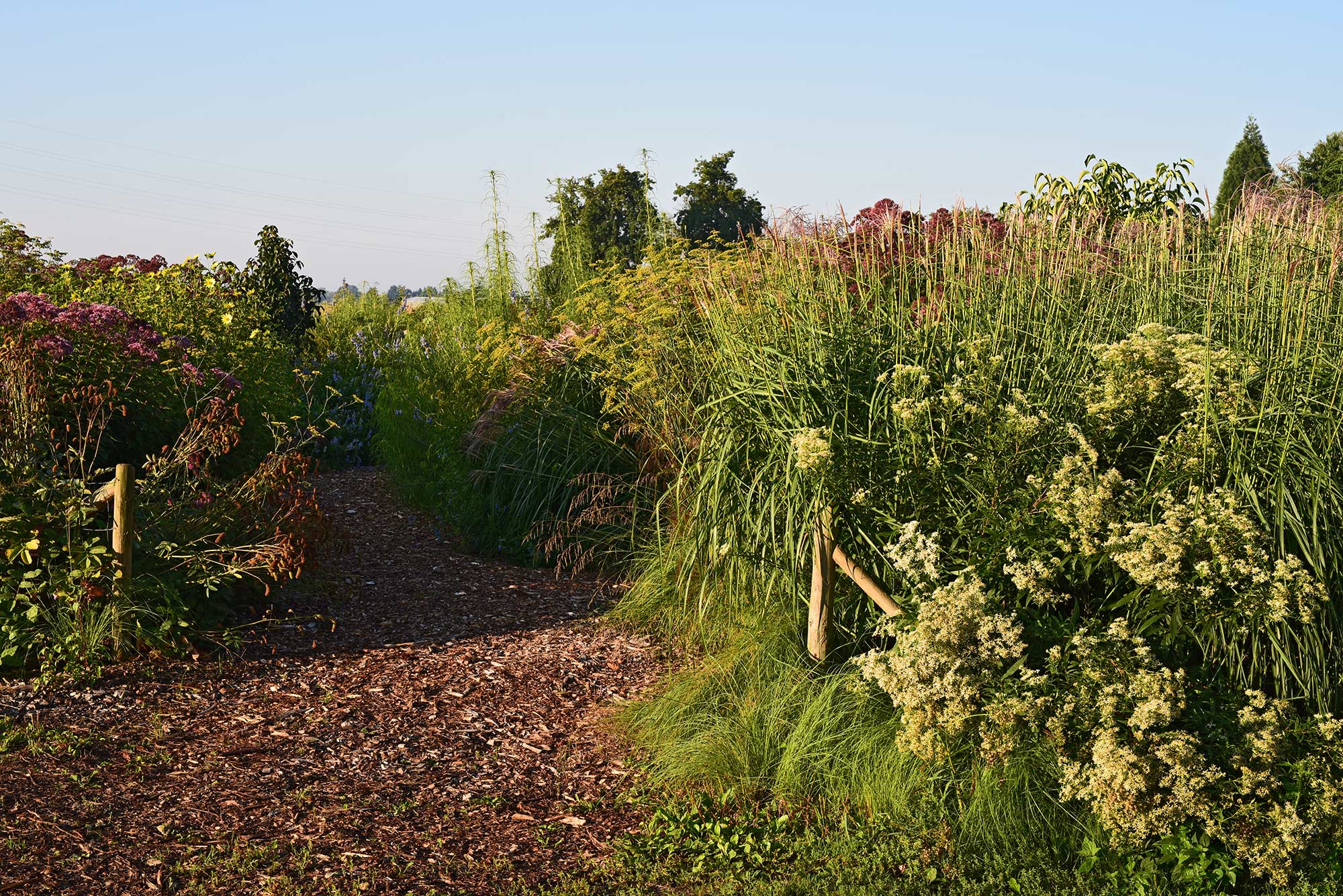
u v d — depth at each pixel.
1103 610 4.09
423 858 3.61
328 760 4.32
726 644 5.46
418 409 9.95
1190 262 5.64
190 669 5.09
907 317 5.27
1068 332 5.22
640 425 7.15
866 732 4.18
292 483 5.95
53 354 5.51
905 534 4.09
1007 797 3.73
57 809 3.73
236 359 8.31
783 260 5.93
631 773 4.36
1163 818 3.37
